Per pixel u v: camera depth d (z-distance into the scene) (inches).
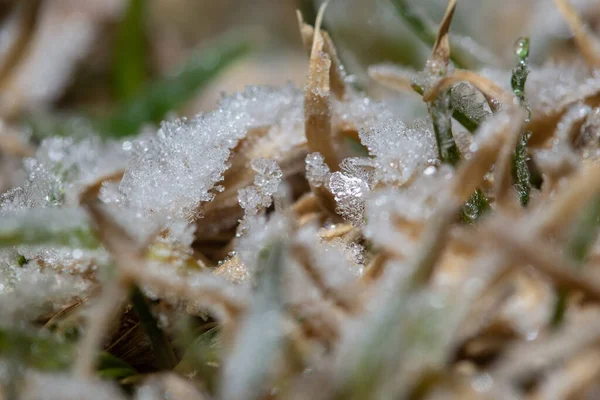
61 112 15.9
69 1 18.4
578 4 16.4
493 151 7.3
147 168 8.2
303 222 8.1
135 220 7.8
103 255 7.5
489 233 7.0
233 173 8.3
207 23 21.6
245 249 7.6
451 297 7.0
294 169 8.4
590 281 6.9
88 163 9.2
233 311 7.2
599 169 7.1
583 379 6.9
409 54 16.3
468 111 8.3
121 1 18.4
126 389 7.4
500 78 9.2
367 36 16.3
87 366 7.1
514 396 6.9
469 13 18.5
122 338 7.7
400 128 8.2
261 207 8.1
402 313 6.9
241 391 6.9
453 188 7.3
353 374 6.8
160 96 13.4
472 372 7.1
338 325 7.2
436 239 7.0
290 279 7.3
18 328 7.2
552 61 9.2
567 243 7.1
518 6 18.0
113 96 16.7
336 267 7.4
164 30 20.5
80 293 7.8
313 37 8.4
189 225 8.1
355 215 8.0
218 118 8.5
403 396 6.8
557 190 7.6
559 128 8.3
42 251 7.9
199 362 7.3
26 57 16.2
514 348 7.0
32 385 7.0
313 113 8.2
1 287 7.8
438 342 6.9
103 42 18.1
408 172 8.0
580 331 6.9
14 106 15.1
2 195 8.6
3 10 17.2
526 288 7.2
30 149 10.5
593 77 8.5
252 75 18.4
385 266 7.4
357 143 8.5
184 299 7.6
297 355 7.1
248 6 23.0
